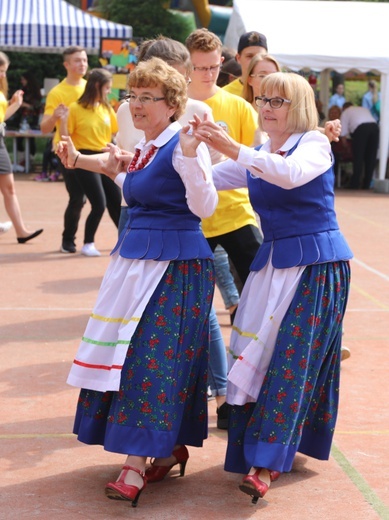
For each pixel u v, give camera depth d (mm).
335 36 17062
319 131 4230
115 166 4371
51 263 9820
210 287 4082
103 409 4055
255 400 4051
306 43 16828
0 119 10492
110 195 10148
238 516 3861
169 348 3898
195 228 4078
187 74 4754
